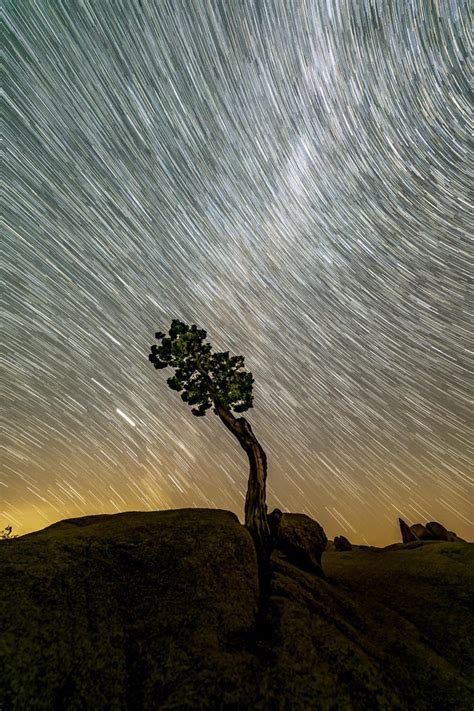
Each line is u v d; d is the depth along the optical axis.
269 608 8.71
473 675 8.65
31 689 6.05
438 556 17.09
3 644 6.51
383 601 12.41
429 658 8.80
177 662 6.88
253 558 10.25
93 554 9.27
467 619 11.16
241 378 13.91
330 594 10.91
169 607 8.12
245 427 13.16
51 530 13.40
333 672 7.13
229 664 6.91
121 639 7.26
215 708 6.13
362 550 23.89
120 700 6.22
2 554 8.85
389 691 7.08
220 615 8.09
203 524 10.98
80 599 7.86
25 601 7.43
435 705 7.19
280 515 13.41
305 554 13.12
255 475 12.38
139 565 9.14
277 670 6.91
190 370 13.99
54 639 6.86
